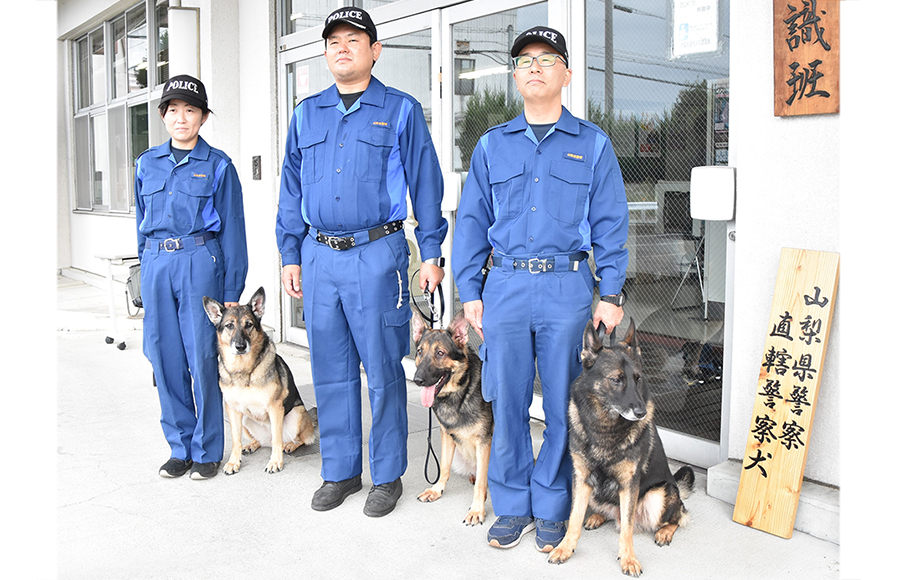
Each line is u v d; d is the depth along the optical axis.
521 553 2.74
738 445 3.21
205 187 3.46
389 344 3.06
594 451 2.56
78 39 11.54
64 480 3.54
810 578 2.51
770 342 2.90
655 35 3.57
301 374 5.57
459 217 2.89
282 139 6.41
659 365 3.73
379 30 5.18
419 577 2.57
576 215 2.67
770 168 3.00
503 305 2.70
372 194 2.98
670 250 3.64
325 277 3.06
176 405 3.59
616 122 3.80
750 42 3.01
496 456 2.82
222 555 2.75
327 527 2.99
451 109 4.71
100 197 11.08
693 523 2.94
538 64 2.59
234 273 3.64
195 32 6.83
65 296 9.67
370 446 3.13
